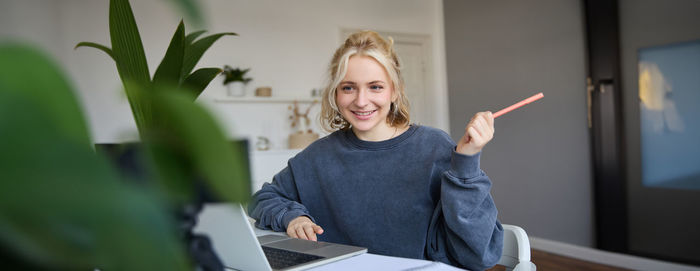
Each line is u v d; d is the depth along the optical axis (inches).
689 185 114.2
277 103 168.9
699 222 112.5
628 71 124.9
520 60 153.9
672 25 115.4
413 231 47.3
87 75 148.6
